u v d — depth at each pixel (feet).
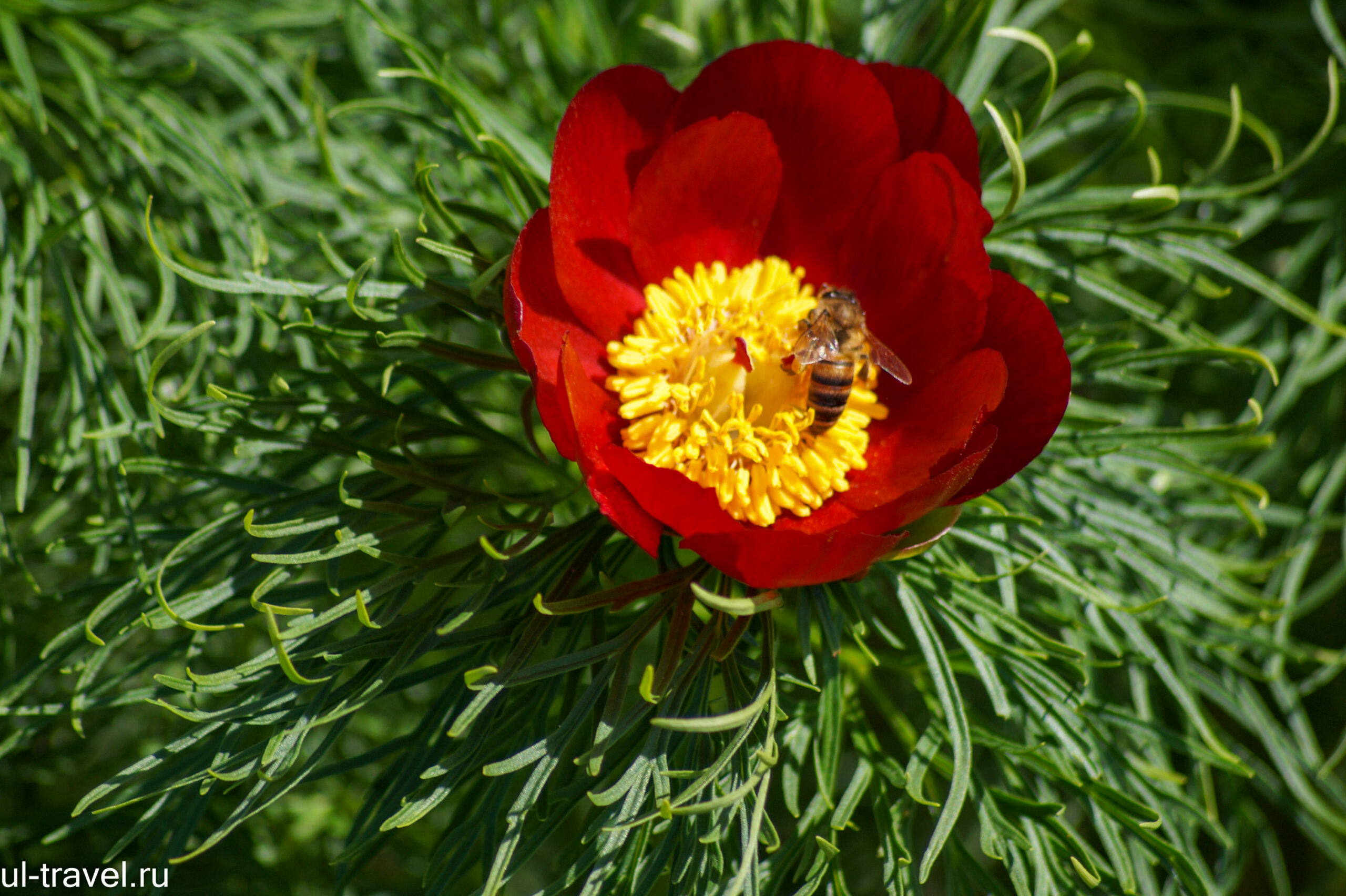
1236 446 1.09
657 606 1.04
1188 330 1.10
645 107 1.08
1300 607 1.15
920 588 1.06
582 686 1.07
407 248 1.14
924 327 1.09
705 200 1.10
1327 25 1.14
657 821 1.02
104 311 1.16
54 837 1.03
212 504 1.14
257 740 1.16
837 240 1.10
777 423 1.09
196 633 1.05
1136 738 1.09
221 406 1.06
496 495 1.05
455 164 1.13
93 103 1.12
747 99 1.08
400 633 1.03
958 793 1.03
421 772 1.03
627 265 1.10
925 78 1.07
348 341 1.05
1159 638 1.12
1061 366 1.05
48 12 1.12
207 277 1.03
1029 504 1.10
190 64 1.14
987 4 1.11
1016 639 1.07
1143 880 1.07
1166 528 1.10
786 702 1.08
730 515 1.07
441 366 1.09
